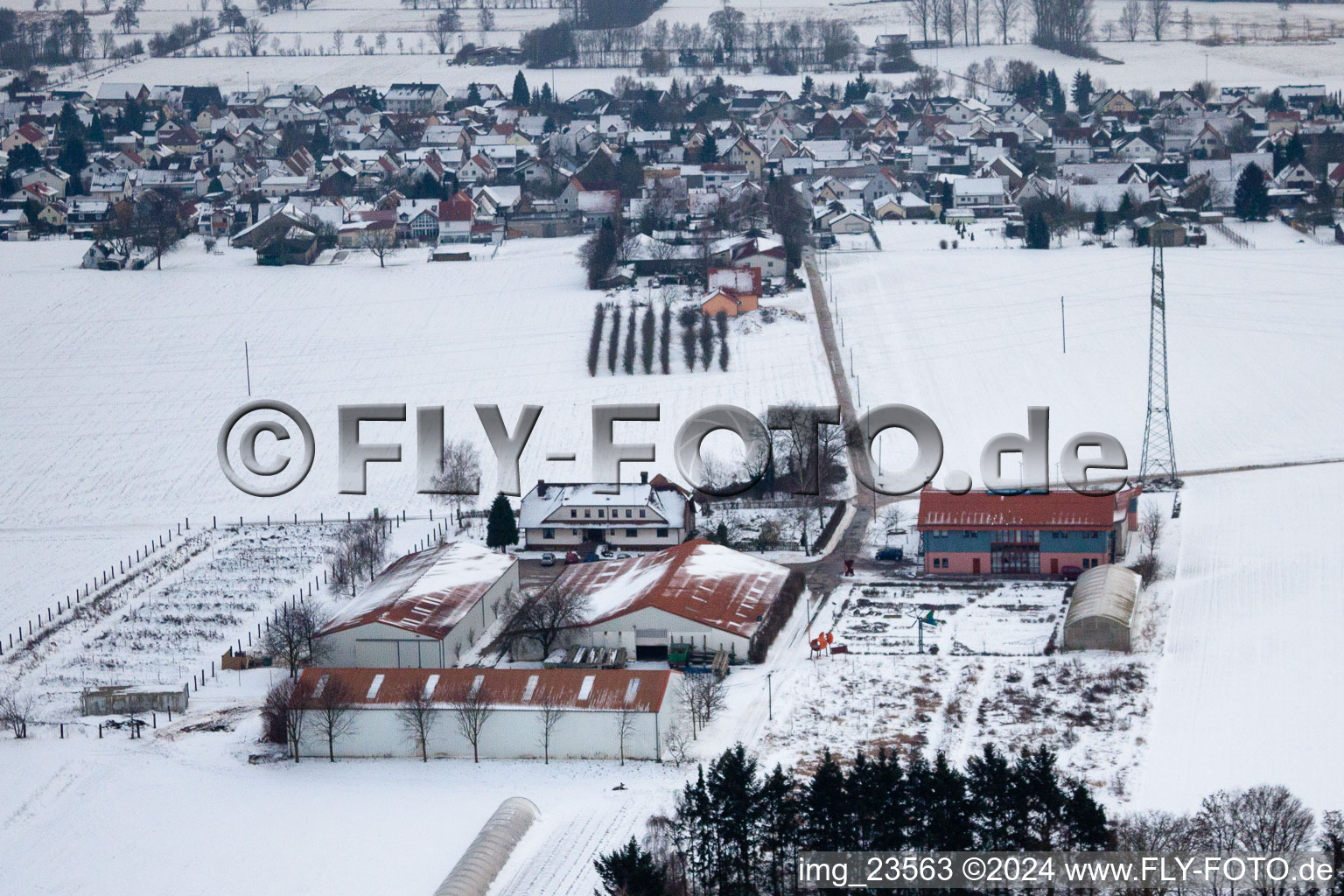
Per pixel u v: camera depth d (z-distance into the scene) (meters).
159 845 123.50
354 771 135.25
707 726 140.00
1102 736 134.38
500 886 112.81
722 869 109.19
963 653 154.38
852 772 110.12
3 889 118.69
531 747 136.75
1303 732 132.88
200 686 155.50
